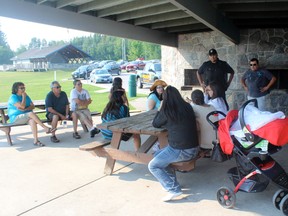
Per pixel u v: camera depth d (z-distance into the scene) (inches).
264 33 338.6
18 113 241.1
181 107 138.0
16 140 257.1
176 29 379.6
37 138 240.5
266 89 243.4
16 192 154.6
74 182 165.2
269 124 114.7
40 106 303.0
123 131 160.4
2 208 138.9
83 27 281.4
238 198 141.9
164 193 149.6
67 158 205.3
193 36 390.6
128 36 328.5
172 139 139.9
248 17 293.6
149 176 171.2
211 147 149.6
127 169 182.2
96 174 175.8
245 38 346.6
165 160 139.9
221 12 277.4
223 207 133.6
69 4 247.0
